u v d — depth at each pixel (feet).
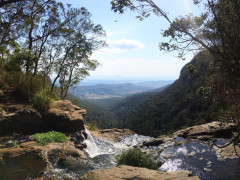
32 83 32.68
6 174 16.19
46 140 24.04
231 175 18.92
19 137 24.48
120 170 14.98
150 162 22.18
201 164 21.72
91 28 66.59
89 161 22.85
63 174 18.30
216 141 28.25
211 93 12.20
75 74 71.31
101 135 38.88
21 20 23.61
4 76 32.35
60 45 62.69
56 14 55.67
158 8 11.33
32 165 18.34
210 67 12.28
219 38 11.16
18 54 35.12
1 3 13.09
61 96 69.41
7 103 27.76
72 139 26.99
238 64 10.43
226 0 10.52
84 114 34.45
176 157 24.26
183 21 11.69
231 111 12.54
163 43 12.35
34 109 28.09
